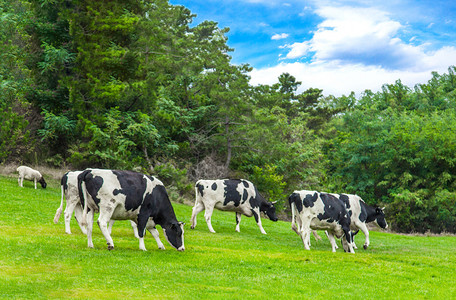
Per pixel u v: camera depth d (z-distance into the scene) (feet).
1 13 110.63
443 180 166.61
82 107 108.27
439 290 37.76
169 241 46.98
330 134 237.66
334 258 48.67
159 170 115.03
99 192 41.98
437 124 181.06
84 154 105.91
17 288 29.14
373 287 37.42
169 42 144.15
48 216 63.00
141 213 44.55
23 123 103.04
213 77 139.13
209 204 67.97
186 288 32.71
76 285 31.17
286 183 134.72
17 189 81.41
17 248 39.83
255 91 199.21
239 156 140.46
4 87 100.27
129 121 111.75
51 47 109.29
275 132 140.97
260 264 43.45
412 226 161.27
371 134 188.96
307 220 55.77
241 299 30.86
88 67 109.40
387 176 175.01
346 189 183.42
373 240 80.38
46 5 116.16
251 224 83.92
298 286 35.81
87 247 43.27
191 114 133.80
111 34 115.24
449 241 91.20
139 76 116.06
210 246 53.67
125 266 37.35
